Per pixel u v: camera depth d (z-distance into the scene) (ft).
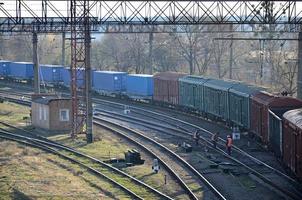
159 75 381.40
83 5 249.75
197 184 179.11
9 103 385.50
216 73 604.49
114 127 295.69
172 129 287.07
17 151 231.09
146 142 254.06
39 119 290.35
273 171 194.59
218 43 568.00
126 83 414.62
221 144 248.52
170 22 252.21
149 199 161.79
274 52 515.09
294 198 157.58
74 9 250.16
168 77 368.07
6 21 248.52
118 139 262.88
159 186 177.68
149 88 390.01
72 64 266.57
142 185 177.99
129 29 312.09
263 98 238.27
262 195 165.17
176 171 197.26
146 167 205.16
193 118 330.54
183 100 349.82
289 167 179.32
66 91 468.75
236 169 197.77
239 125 276.62
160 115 337.11
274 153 214.07
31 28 253.85
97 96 441.27
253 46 556.10
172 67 597.11
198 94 329.72
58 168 203.10
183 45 592.19
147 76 391.24
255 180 183.01
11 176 188.34
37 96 305.73
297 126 164.96
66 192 168.76
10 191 169.78
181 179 182.70
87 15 250.16
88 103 252.62
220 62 596.70
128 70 625.82
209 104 316.19
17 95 437.99
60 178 186.50
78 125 274.98
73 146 243.19
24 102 390.01
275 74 485.56
